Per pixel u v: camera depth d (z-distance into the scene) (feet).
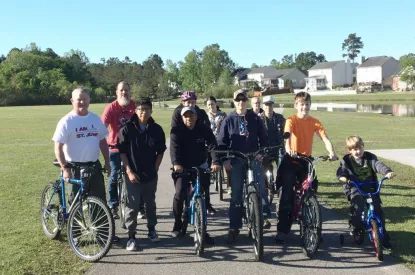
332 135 69.26
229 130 20.44
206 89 345.10
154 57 529.86
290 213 19.74
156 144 19.29
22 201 26.99
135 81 362.33
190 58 372.79
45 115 133.39
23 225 21.89
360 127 84.74
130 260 17.60
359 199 18.71
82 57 515.50
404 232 20.56
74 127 18.62
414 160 41.50
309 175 18.60
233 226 19.77
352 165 19.10
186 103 25.35
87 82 369.30
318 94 299.17
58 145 18.25
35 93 282.36
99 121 19.38
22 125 94.63
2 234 20.35
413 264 16.89
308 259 17.72
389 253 18.02
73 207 18.10
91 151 18.97
